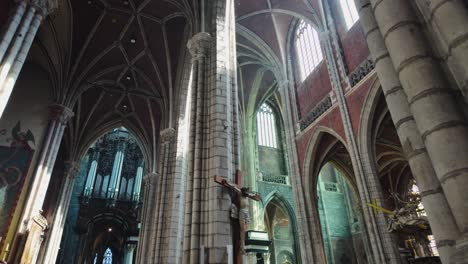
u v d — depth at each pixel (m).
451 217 2.77
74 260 30.67
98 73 20.89
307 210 17.05
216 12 13.20
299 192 17.73
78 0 17.58
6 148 15.67
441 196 2.91
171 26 19.55
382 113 14.88
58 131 17.42
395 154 21.31
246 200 8.94
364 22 4.35
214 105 10.51
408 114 3.46
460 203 2.57
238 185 9.12
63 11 16.95
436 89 3.04
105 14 18.55
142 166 37.91
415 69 3.21
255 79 26.41
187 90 19.72
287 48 21.86
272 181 26.45
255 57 22.94
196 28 13.94
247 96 27.03
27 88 17.36
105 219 34.62
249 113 26.91
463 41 2.82
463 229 2.53
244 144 25.77
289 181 27.19
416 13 3.55
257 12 20.23
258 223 23.47
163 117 21.83
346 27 16.47
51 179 22.27
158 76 21.41
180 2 16.39
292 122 19.91
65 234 31.50
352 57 15.63
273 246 26.72
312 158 17.97
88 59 19.78
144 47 20.62
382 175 23.58
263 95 27.89
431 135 2.92
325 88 17.78
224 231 8.23
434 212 2.91
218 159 9.37
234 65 12.19
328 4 17.86
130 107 25.45
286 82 20.84
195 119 10.89
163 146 18.80
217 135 9.84
